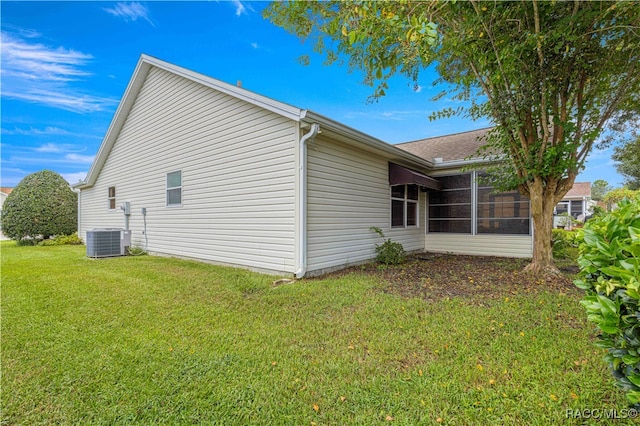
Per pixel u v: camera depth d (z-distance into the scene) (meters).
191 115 7.86
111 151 11.35
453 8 4.29
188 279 5.56
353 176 6.84
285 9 5.73
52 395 2.10
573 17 4.15
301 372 2.38
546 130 5.14
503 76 5.04
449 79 5.98
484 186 8.73
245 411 1.94
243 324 3.38
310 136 5.30
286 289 4.78
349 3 3.22
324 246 6.06
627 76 4.98
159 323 3.40
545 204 5.71
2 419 1.88
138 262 7.62
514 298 4.18
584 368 2.33
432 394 2.07
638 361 1.38
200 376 2.33
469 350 2.67
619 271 1.40
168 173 8.66
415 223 9.41
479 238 8.80
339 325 3.30
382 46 3.47
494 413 1.88
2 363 2.51
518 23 4.53
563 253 7.78
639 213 1.67
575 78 5.12
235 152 6.74
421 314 3.61
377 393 2.10
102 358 2.60
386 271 6.26
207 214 7.48
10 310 3.83
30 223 12.73
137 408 1.97
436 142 11.91
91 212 13.08
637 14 4.14
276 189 5.93
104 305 4.05
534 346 2.72
